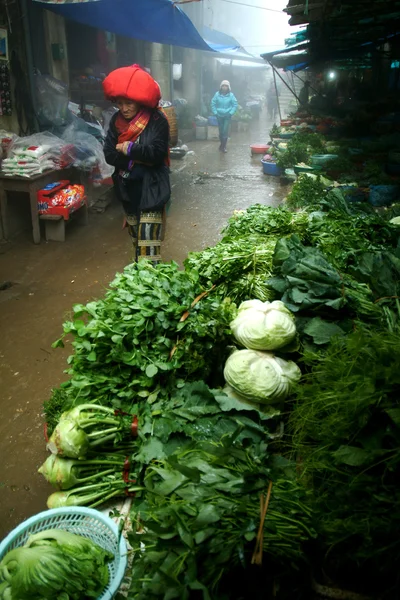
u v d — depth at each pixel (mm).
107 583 1592
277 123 23016
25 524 1738
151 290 2412
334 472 1645
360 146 9164
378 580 1567
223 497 1551
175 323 2260
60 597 1485
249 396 2154
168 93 13992
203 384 2080
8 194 6191
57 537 1622
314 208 4531
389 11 5555
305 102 15805
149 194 4203
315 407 1877
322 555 1594
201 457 1721
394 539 1436
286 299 2590
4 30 6273
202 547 1429
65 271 5473
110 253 5996
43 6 7273
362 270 2754
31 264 5645
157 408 2062
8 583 1526
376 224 3770
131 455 1946
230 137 17594
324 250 3141
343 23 6539
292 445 1973
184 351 2215
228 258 2965
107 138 4242
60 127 7406
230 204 8281
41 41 8219
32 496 2639
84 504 1888
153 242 4348
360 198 6434
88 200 7773
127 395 2100
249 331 2297
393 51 8797
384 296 2598
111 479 1961
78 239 6441
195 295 2570
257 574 1496
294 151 9453
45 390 3496
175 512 1493
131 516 1751
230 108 13312
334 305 2396
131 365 2150
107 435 1976
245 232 3732
